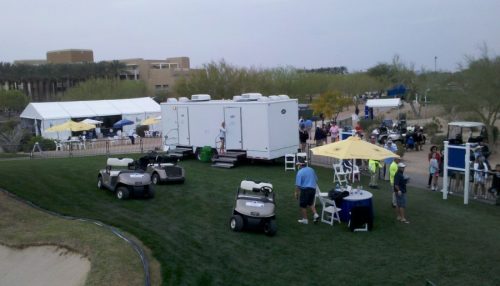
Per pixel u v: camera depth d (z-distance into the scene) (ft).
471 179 64.39
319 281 35.22
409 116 206.69
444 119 161.07
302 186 47.98
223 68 196.34
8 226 47.93
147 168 66.90
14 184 63.41
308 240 43.73
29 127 158.51
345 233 45.88
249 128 79.92
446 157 60.95
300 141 96.99
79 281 36.17
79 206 53.83
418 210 54.95
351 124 164.25
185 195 59.00
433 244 43.34
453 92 124.26
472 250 41.98
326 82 283.18
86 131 149.69
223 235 44.14
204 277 34.81
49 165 79.71
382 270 37.42
